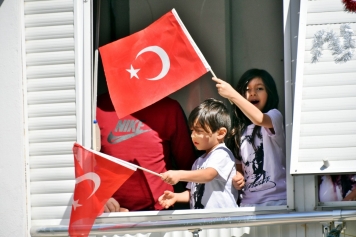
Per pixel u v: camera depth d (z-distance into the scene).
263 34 16.62
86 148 14.69
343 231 14.90
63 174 15.30
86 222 14.58
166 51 15.55
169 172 14.81
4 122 15.37
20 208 15.30
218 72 16.77
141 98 15.45
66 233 15.17
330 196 14.98
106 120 15.87
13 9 15.35
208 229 15.19
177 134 15.97
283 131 15.48
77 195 14.62
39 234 15.26
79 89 15.27
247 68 16.69
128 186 15.66
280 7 16.56
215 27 16.78
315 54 14.45
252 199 15.49
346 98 14.36
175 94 16.73
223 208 15.12
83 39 15.35
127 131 15.80
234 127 15.91
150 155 15.73
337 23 14.48
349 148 14.30
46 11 15.36
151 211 15.24
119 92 15.48
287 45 15.00
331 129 14.34
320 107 14.38
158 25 15.62
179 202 15.62
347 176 14.96
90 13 15.35
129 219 15.22
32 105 15.41
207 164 15.31
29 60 15.41
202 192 15.41
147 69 15.55
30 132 15.40
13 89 15.35
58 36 15.34
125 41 15.62
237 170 15.82
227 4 16.75
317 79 14.43
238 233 15.11
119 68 15.55
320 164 14.31
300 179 14.94
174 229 14.79
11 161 15.34
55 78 15.35
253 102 16.16
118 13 16.77
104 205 15.03
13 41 15.36
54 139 15.34
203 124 15.39
